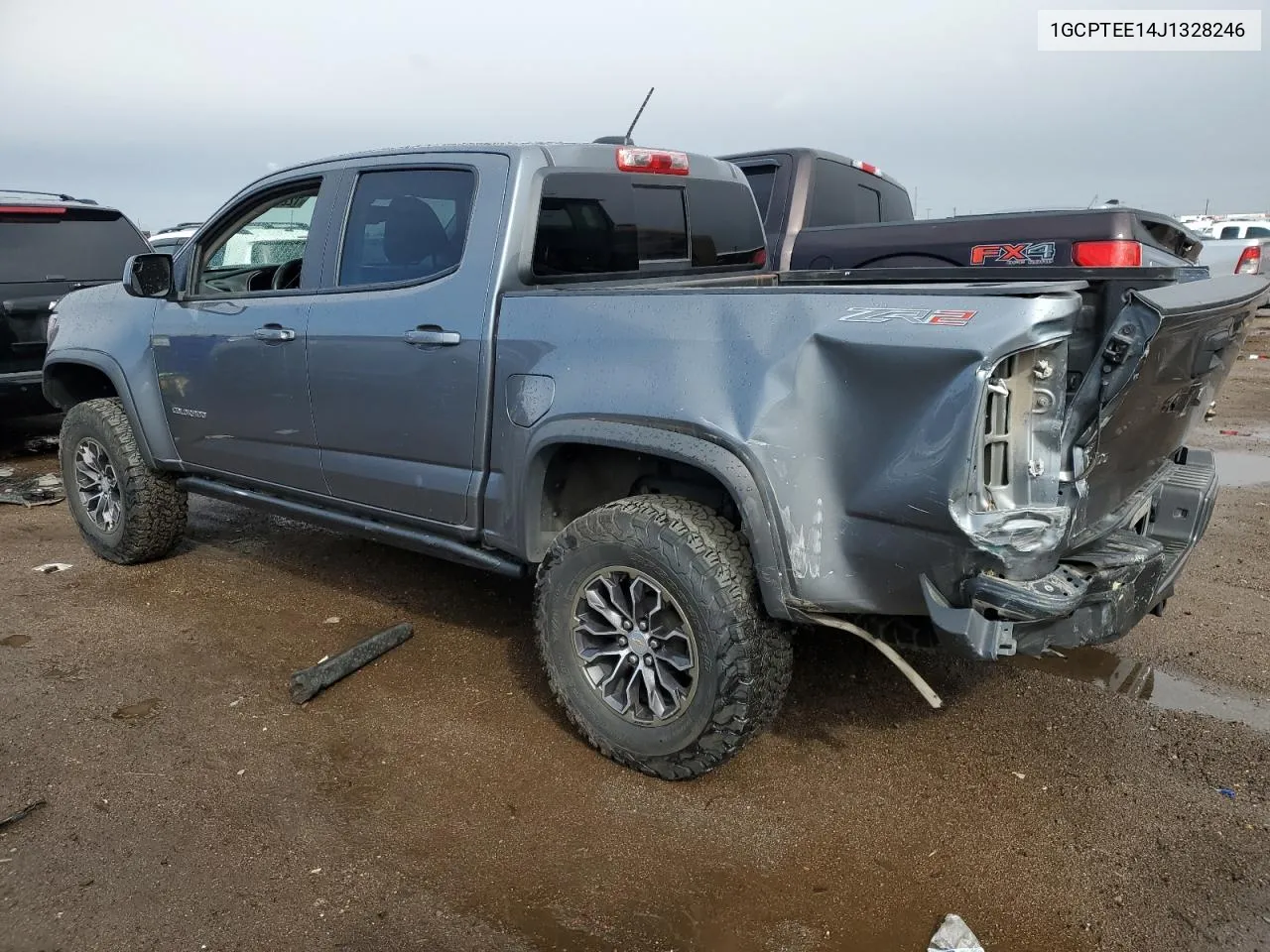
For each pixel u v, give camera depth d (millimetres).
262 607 4539
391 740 3363
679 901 2576
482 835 2842
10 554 5293
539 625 3295
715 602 2814
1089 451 2451
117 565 5117
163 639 4168
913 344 2438
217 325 4285
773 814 2957
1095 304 3283
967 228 5957
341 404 3838
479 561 3604
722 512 3139
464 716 3531
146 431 4762
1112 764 3238
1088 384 2410
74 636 4188
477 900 2570
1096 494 2756
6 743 3295
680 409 2834
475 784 3098
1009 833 2871
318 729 3430
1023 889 2633
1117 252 5441
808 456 2682
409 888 2615
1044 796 3053
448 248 3539
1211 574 4988
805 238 6602
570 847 2791
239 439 4348
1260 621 4383
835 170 7109
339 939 2422
